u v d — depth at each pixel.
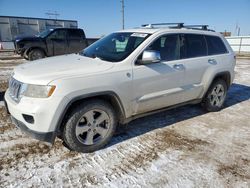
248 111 5.05
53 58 3.74
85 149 3.06
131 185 2.51
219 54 4.63
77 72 2.86
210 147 3.39
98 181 2.56
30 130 2.70
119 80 3.07
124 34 3.96
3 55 15.80
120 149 3.25
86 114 2.94
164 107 3.86
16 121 2.85
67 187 2.45
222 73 4.64
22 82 2.76
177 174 2.73
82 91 2.76
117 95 3.08
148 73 3.38
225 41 4.89
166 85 3.67
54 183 2.51
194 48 4.18
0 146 3.21
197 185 2.55
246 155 3.19
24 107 2.63
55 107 2.62
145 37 3.55
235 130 4.02
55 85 2.62
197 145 3.44
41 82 2.63
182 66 3.85
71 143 2.93
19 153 3.05
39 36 11.88
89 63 3.18
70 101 2.70
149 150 3.25
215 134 3.83
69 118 2.84
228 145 3.46
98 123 3.09
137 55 3.31
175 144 3.45
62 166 2.81
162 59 3.64
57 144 3.32
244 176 2.73
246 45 26.27
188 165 2.91
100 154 3.10
